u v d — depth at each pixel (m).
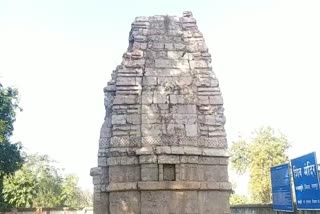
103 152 11.98
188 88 12.04
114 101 11.71
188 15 13.16
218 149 11.56
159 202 10.85
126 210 10.82
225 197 11.27
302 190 10.83
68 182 63.94
